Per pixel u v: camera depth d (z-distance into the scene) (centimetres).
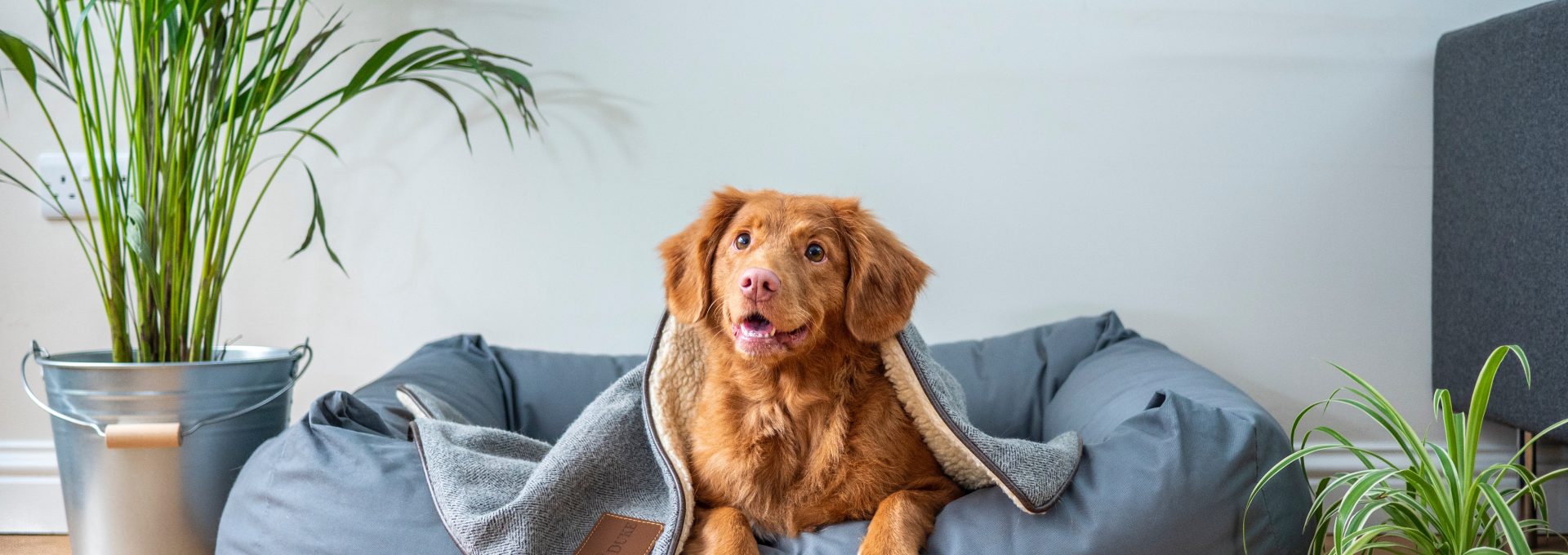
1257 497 149
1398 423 143
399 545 145
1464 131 229
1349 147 246
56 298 240
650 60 245
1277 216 247
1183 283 248
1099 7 244
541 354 234
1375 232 247
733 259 150
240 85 202
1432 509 142
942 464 160
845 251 153
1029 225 248
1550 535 232
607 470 156
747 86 246
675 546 144
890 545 134
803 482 151
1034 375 228
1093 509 143
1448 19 243
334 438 157
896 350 151
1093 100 246
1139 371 200
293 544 151
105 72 240
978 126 246
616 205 247
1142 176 247
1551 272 200
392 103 245
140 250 177
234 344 246
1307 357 248
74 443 186
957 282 249
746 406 154
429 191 246
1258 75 245
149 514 186
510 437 176
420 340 248
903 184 247
